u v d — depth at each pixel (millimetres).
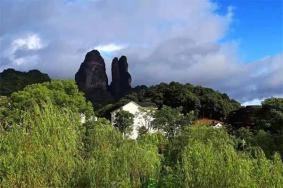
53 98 76875
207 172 20766
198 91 162625
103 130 23062
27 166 19047
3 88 161500
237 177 20812
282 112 82688
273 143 48594
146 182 20641
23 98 77250
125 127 100875
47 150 19672
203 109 156625
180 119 99312
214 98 157750
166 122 98188
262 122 81062
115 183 19750
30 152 19531
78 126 23016
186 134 30828
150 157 22203
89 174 19781
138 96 162000
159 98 159750
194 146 22312
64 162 19859
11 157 19078
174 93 159125
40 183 18953
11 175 18703
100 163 20219
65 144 20641
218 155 21906
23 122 21234
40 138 20297
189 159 21250
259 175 21719
